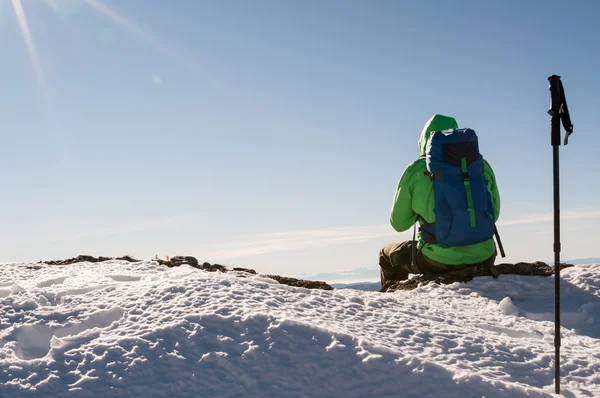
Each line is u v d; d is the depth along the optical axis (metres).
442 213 6.07
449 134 6.10
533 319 5.15
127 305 3.98
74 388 3.06
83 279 4.93
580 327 4.96
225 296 4.00
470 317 4.91
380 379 3.16
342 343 3.41
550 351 3.96
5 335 3.61
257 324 3.56
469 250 6.35
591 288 5.75
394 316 4.29
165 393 3.05
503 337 4.24
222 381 3.12
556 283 3.46
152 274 5.14
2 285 4.83
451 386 3.12
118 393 3.04
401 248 6.96
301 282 5.99
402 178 6.40
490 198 6.16
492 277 6.27
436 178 6.06
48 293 4.37
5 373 3.15
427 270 6.61
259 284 4.52
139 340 3.43
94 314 3.88
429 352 3.62
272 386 3.10
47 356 3.35
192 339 3.42
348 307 4.39
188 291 4.09
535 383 3.45
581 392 3.35
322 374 3.19
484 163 6.40
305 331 3.50
